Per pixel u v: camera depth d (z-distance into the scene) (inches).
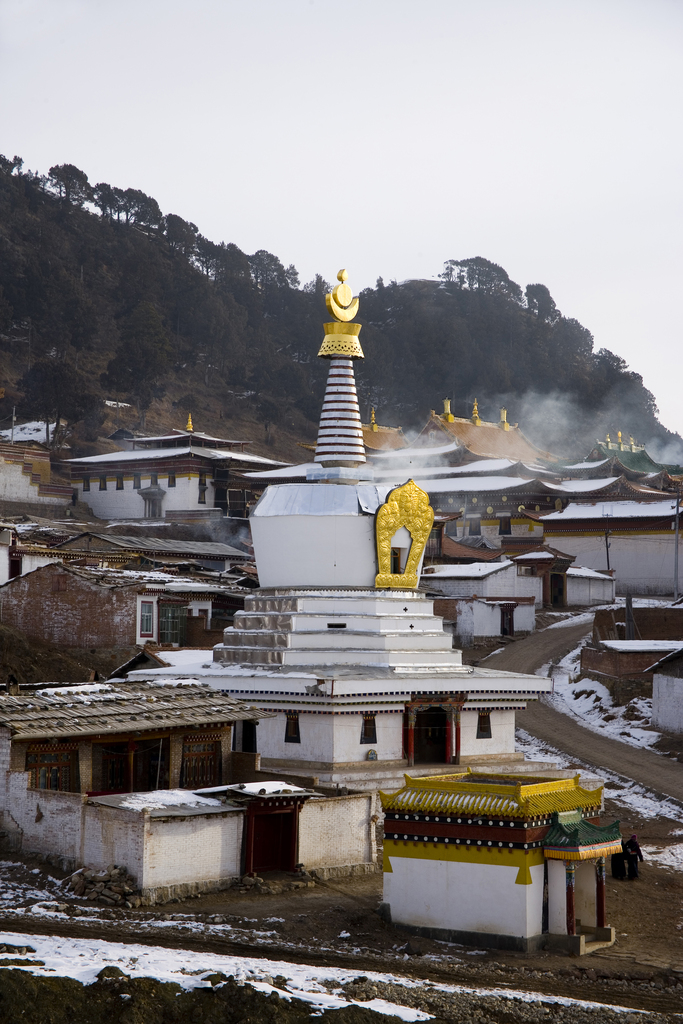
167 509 5777.6
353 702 1907.0
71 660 2751.0
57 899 1330.0
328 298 2249.0
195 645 3011.8
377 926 1358.3
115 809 1381.6
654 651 3034.0
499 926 1310.3
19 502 5575.8
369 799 1615.4
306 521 2098.9
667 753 2514.8
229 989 1034.1
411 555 2143.2
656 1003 1154.7
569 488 5851.4
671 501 5172.2
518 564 4601.4
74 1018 976.9
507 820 1312.7
